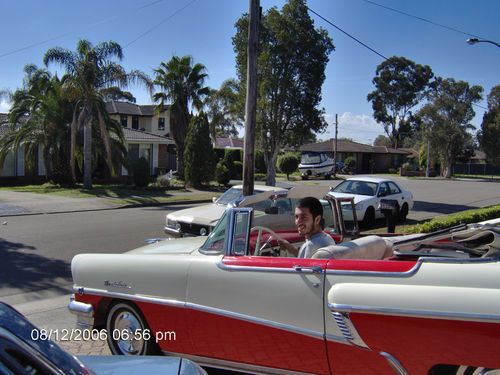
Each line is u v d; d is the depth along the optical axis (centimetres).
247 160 1226
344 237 583
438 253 397
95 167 2877
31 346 214
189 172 2977
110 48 2484
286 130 2600
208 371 451
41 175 3002
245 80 2566
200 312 404
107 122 2592
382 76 8325
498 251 361
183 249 493
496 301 293
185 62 3497
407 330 313
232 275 391
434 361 309
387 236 572
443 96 6159
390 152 7056
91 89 2484
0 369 193
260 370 382
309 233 447
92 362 276
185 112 3538
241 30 2528
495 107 6900
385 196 1612
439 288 311
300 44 2508
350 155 6888
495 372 299
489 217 1388
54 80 2684
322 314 351
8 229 1403
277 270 372
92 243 1195
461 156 7281
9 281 836
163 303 420
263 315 375
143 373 261
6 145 2700
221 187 3100
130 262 444
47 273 893
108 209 2011
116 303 453
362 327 326
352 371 343
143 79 2536
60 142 2697
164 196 2473
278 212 564
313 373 359
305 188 554
